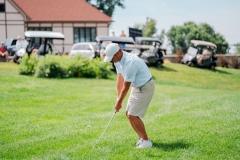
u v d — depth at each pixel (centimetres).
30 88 1253
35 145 592
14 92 1161
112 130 691
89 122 779
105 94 1259
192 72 2531
